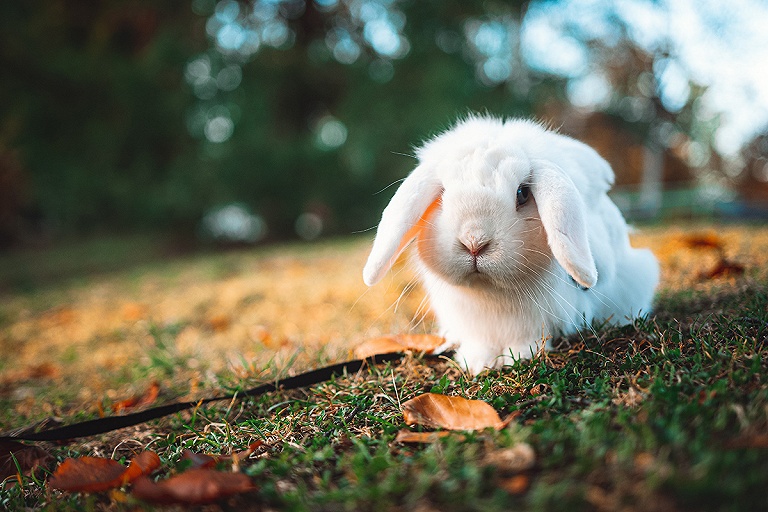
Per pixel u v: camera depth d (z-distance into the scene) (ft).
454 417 1.55
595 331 1.98
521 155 1.79
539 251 1.76
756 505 1.11
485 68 11.50
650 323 1.95
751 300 2.08
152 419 1.97
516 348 1.90
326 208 11.56
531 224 1.75
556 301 1.84
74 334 4.03
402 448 1.50
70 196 10.05
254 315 3.72
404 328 2.72
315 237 11.80
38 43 10.08
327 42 12.30
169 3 11.00
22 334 4.28
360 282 4.10
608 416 1.41
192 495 1.34
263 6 12.12
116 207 10.34
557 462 1.27
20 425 2.32
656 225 6.73
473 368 1.92
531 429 1.40
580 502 1.15
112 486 1.51
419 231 1.88
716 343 1.73
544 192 1.72
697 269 3.04
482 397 1.69
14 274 8.60
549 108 13.30
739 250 3.51
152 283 5.93
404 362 2.07
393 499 1.25
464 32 11.37
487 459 1.33
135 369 2.85
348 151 11.00
